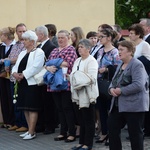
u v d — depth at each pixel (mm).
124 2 26281
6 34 11195
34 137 10180
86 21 13805
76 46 10188
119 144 7523
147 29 10234
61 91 9633
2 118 12102
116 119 7492
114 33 9453
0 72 11180
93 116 8844
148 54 9531
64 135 9906
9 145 9578
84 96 8648
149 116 10023
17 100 10297
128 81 7344
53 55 9828
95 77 8672
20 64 10188
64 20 13570
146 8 26047
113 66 9094
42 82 9961
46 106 10500
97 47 9805
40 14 13273
